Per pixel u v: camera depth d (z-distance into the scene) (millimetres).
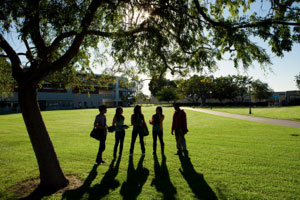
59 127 16125
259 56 4047
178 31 4746
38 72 4012
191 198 3627
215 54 4383
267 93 63188
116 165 5770
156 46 4875
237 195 3715
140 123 6781
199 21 4555
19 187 4344
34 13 3705
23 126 17016
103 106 6141
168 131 13133
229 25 4152
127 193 3904
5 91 7445
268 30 3926
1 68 6551
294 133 11148
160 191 3961
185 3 4539
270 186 4117
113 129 6289
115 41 4711
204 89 72000
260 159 6121
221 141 9188
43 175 4293
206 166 5512
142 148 6844
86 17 4238
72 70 6406
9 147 8594
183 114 6672
